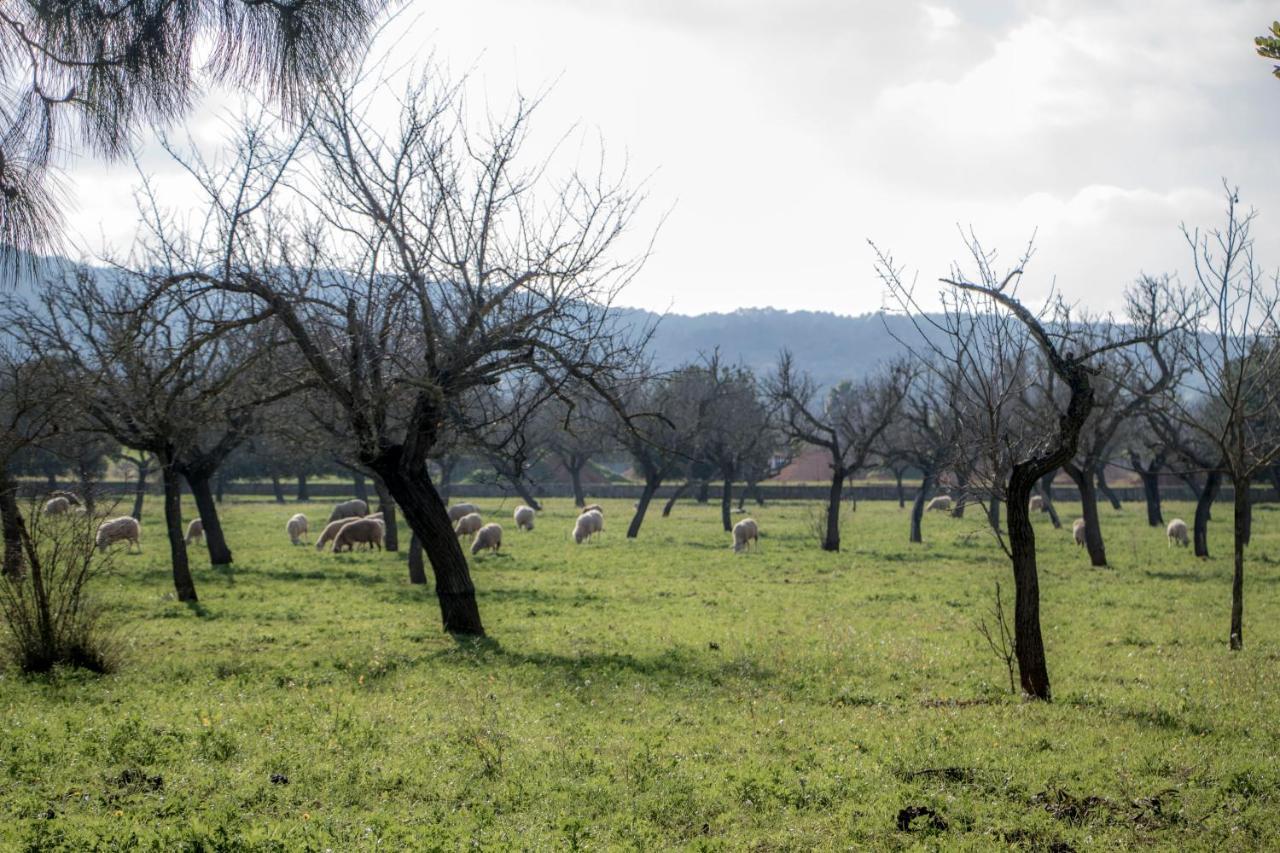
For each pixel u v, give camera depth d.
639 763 10.58
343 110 15.88
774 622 23.89
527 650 19.27
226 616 23.69
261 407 23.30
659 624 23.38
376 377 19.70
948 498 75.56
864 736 12.12
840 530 59.12
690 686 15.54
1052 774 10.30
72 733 11.38
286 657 17.94
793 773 10.41
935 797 9.50
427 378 19.45
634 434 20.58
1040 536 54.16
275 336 20.16
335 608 25.42
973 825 8.88
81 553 16.23
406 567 36.91
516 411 21.25
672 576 34.91
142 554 39.84
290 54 5.36
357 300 19.95
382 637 20.62
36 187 5.24
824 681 16.27
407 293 20.02
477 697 14.32
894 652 19.20
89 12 5.12
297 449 25.56
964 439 16.72
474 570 36.38
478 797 9.52
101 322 22.00
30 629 15.79
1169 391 31.12
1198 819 8.93
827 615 25.14
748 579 34.00
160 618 23.30
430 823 8.72
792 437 48.03
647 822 8.89
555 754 10.97
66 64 5.20
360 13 5.46
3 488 15.67
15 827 8.06
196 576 32.25
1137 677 16.66
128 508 72.44
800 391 54.94
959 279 14.99
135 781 9.70
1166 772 10.46
